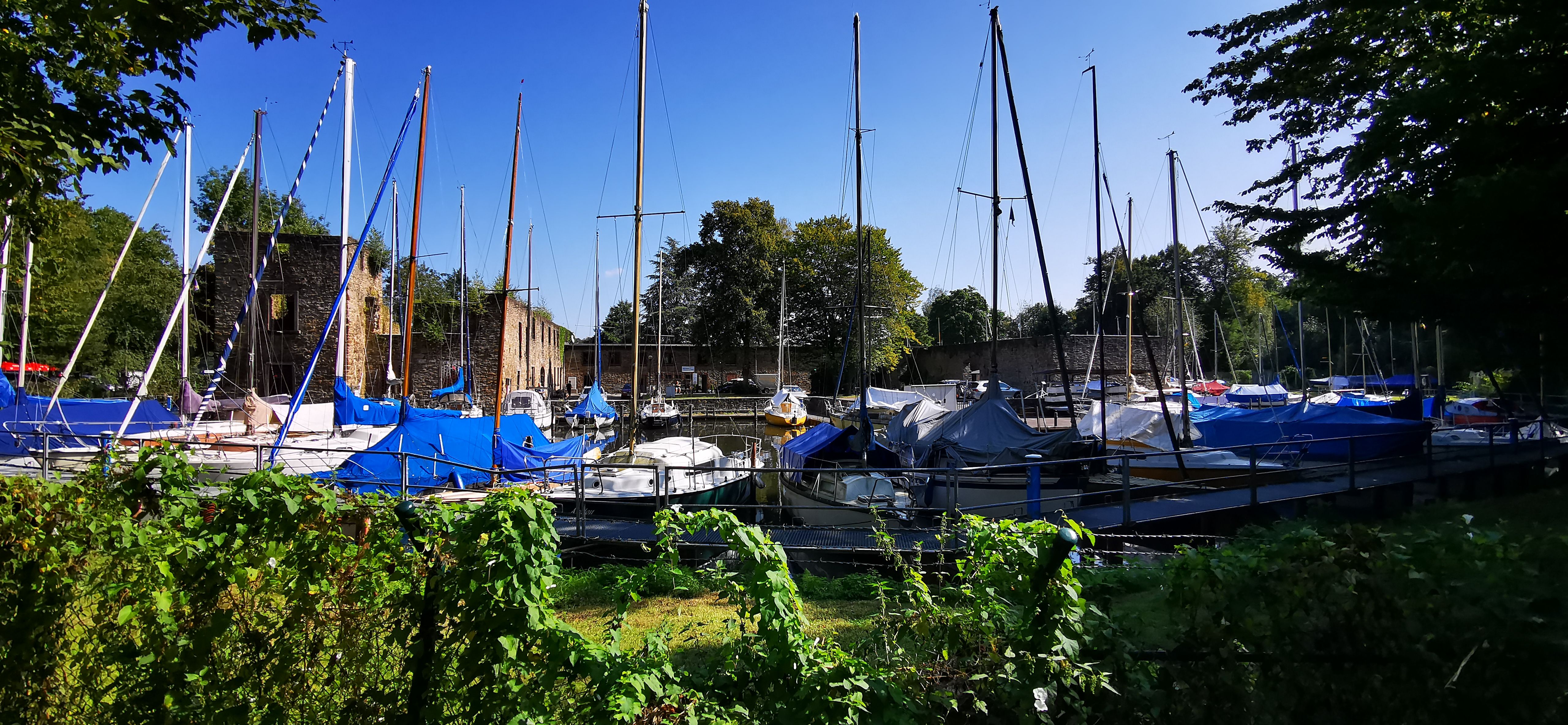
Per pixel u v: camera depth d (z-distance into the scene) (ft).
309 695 9.32
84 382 88.38
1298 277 18.30
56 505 9.62
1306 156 25.05
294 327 111.34
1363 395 103.60
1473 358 14.47
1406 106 14.44
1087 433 69.77
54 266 42.01
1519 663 8.29
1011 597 10.27
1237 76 27.53
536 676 8.63
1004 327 263.49
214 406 67.00
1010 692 9.31
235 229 110.83
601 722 8.17
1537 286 12.42
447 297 155.53
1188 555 10.48
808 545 31.45
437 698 8.82
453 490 35.47
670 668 8.98
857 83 62.44
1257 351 162.20
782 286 155.33
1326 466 40.04
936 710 9.84
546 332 177.47
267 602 9.44
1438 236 12.96
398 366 129.80
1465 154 14.44
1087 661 9.91
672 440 61.87
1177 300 69.10
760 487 63.57
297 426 64.13
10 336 62.75
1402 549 9.51
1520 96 13.58
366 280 121.90
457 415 64.18
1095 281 185.47
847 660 9.27
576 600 25.82
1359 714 8.82
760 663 9.29
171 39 16.38
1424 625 8.86
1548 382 13.87
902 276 186.09
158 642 8.95
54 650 9.55
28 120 15.11
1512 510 18.16
